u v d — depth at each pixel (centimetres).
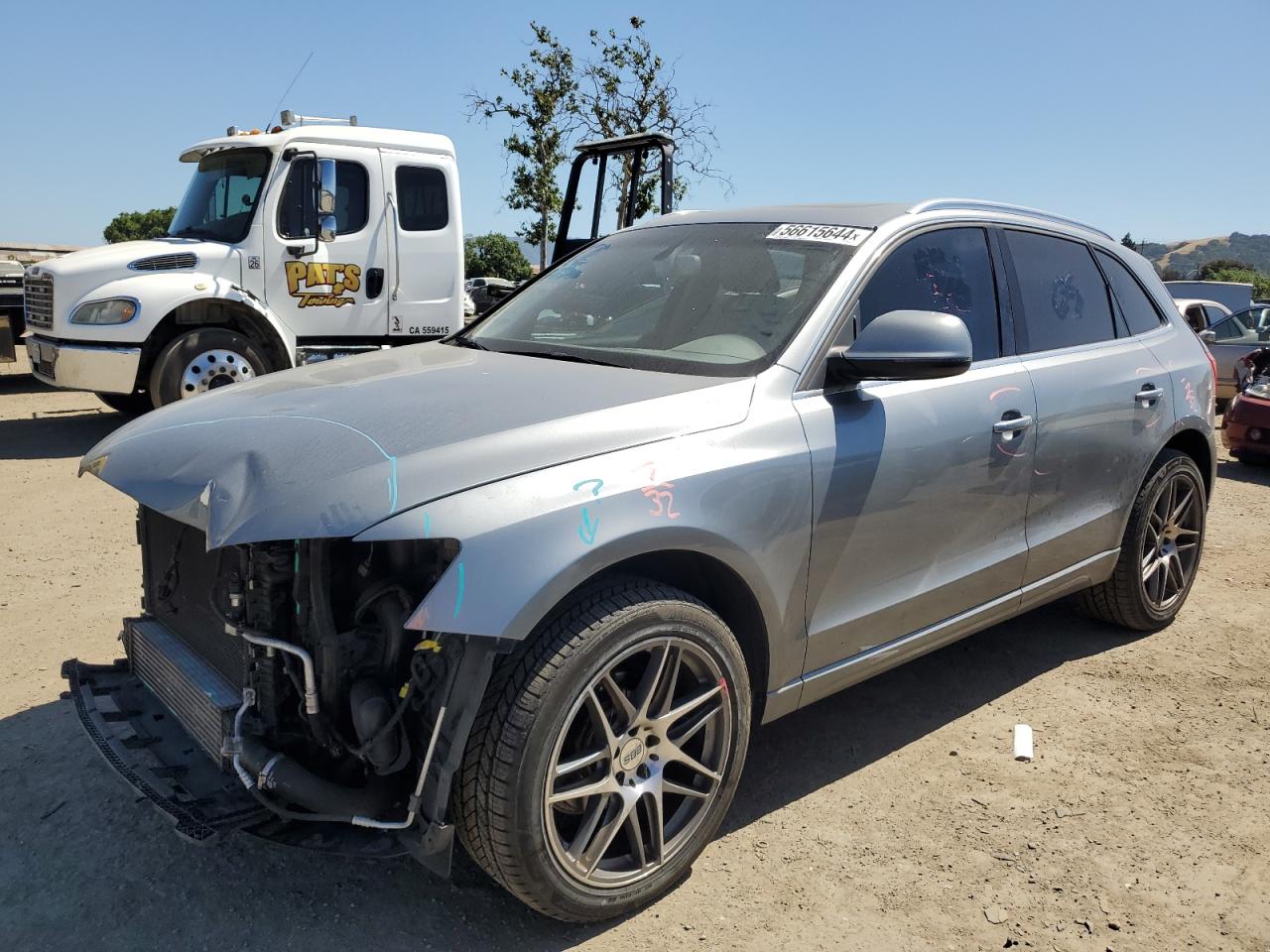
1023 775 337
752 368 292
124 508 655
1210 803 321
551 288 386
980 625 363
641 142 802
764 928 258
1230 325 1353
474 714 223
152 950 244
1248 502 774
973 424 333
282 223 888
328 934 251
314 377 313
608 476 243
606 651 238
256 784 234
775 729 368
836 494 290
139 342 827
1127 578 436
